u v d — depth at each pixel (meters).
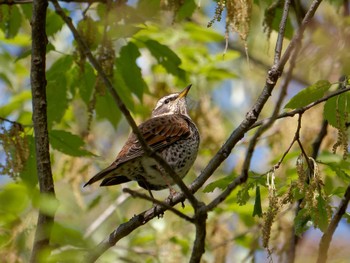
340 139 8.96
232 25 8.58
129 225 9.66
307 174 9.48
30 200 6.91
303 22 8.43
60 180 14.59
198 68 15.97
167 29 15.44
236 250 15.28
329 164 9.95
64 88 11.78
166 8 9.98
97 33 10.43
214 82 18.03
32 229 8.30
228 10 8.55
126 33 10.13
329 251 11.76
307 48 8.56
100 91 9.84
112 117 12.47
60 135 10.98
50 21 11.45
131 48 11.52
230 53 16.08
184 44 17.14
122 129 19.31
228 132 18.64
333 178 12.48
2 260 8.14
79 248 7.28
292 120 13.98
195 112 14.84
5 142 9.63
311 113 13.95
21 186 8.95
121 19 10.17
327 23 8.66
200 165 16.78
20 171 9.58
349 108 9.47
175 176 7.92
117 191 15.97
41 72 9.47
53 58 15.95
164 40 15.43
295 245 11.55
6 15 12.03
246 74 19.61
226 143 8.95
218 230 13.91
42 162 9.47
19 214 7.67
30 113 14.64
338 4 12.09
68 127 15.74
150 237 14.45
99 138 18.92
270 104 18.55
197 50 16.08
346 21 8.56
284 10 8.84
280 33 8.80
